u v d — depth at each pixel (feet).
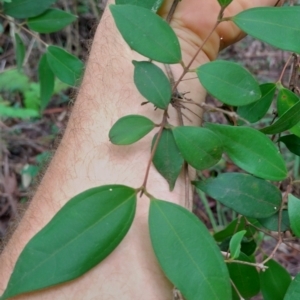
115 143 0.82
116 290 0.83
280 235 0.87
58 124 3.30
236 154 0.84
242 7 1.08
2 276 0.92
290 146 1.02
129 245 0.85
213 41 1.09
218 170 2.81
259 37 0.80
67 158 0.97
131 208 0.76
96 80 1.03
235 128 0.84
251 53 3.58
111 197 0.75
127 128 0.82
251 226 1.08
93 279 0.84
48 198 0.94
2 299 0.71
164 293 0.83
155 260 0.84
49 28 1.44
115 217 0.75
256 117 1.02
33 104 3.04
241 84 0.80
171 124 0.91
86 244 0.73
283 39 0.80
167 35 0.81
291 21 0.80
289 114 0.84
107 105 0.99
